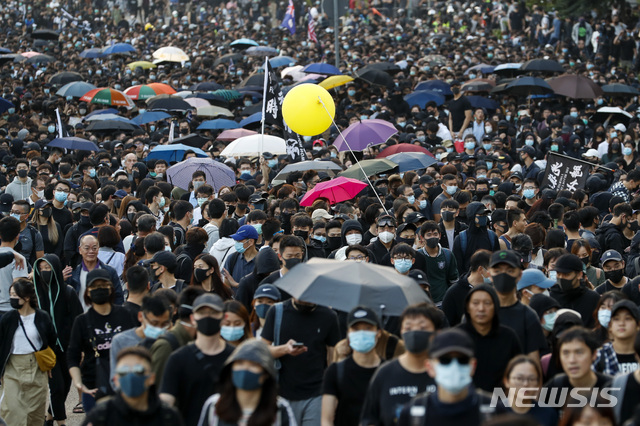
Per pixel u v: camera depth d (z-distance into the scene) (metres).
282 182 34.75
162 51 82.94
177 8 126.19
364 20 107.19
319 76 64.12
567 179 33.59
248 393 11.19
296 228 23.05
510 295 15.45
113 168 41.12
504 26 98.12
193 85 67.31
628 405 12.36
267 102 39.72
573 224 24.16
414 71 69.94
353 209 27.19
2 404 18.83
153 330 15.21
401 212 26.59
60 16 125.50
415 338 12.12
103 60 93.62
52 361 19.00
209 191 28.42
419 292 14.60
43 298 19.69
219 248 23.41
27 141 49.78
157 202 28.50
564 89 56.22
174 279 19.97
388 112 53.91
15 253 21.80
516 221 24.66
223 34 107.12
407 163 34.06
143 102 61.78
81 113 60.22
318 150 41.53
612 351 14.48
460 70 70.38
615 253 20.12
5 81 75.31
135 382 11.33
